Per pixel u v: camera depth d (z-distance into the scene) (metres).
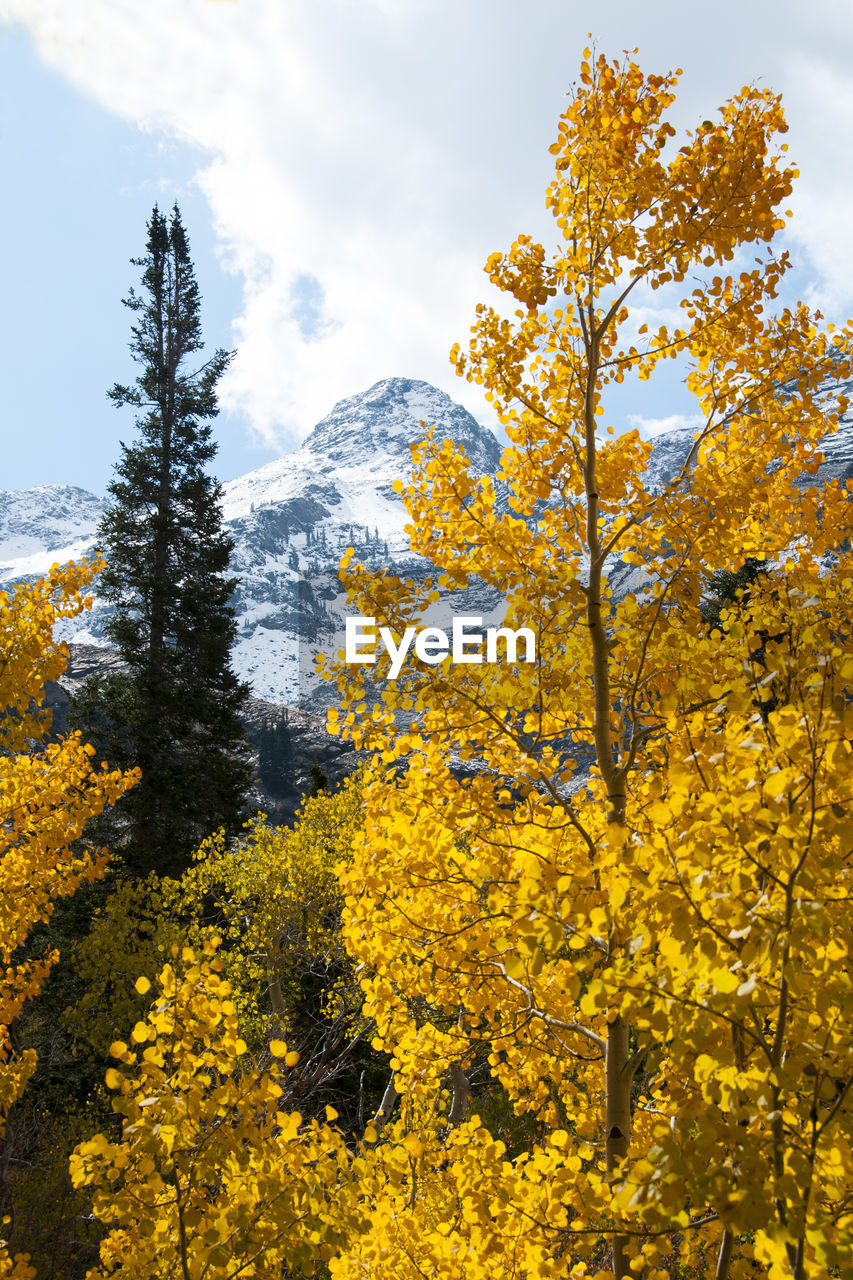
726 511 3.60
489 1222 3.02
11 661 6.23
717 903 1.96
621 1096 3.37
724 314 4.01
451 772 3.71
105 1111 11.96
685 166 3.80
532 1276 2.87
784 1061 1.99
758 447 4.18
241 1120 2.84
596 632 3.75
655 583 3.61
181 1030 2.94
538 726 3.58
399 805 3.59
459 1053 4.03
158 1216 2.79
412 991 3.96
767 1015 2.31
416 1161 3.72
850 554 3.60
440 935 3.72
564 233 4.12
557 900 2.44
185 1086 2.88
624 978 2.00
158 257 26.75
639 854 2.22
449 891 3.70
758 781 2.08
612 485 4.21
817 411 4.06
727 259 3.91
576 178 4.09
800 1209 1.82
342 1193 2.89
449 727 3.55
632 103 3.99
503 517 3.92
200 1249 2.74
